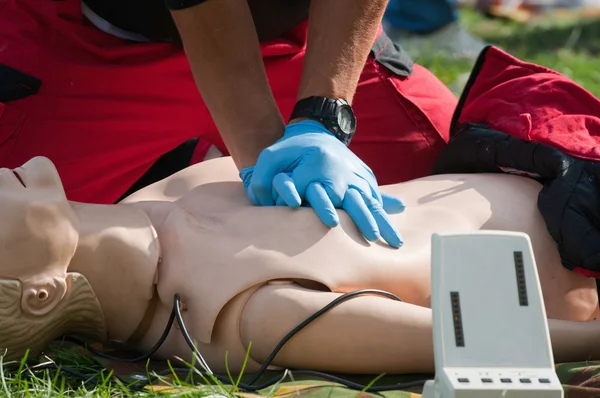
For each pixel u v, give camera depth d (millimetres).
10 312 4207
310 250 4293
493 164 5250
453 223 4766
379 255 4391
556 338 4270
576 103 5285
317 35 4922
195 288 4312
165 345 4539
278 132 4902
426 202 4961
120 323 4574
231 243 4355
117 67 5875
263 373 4266
